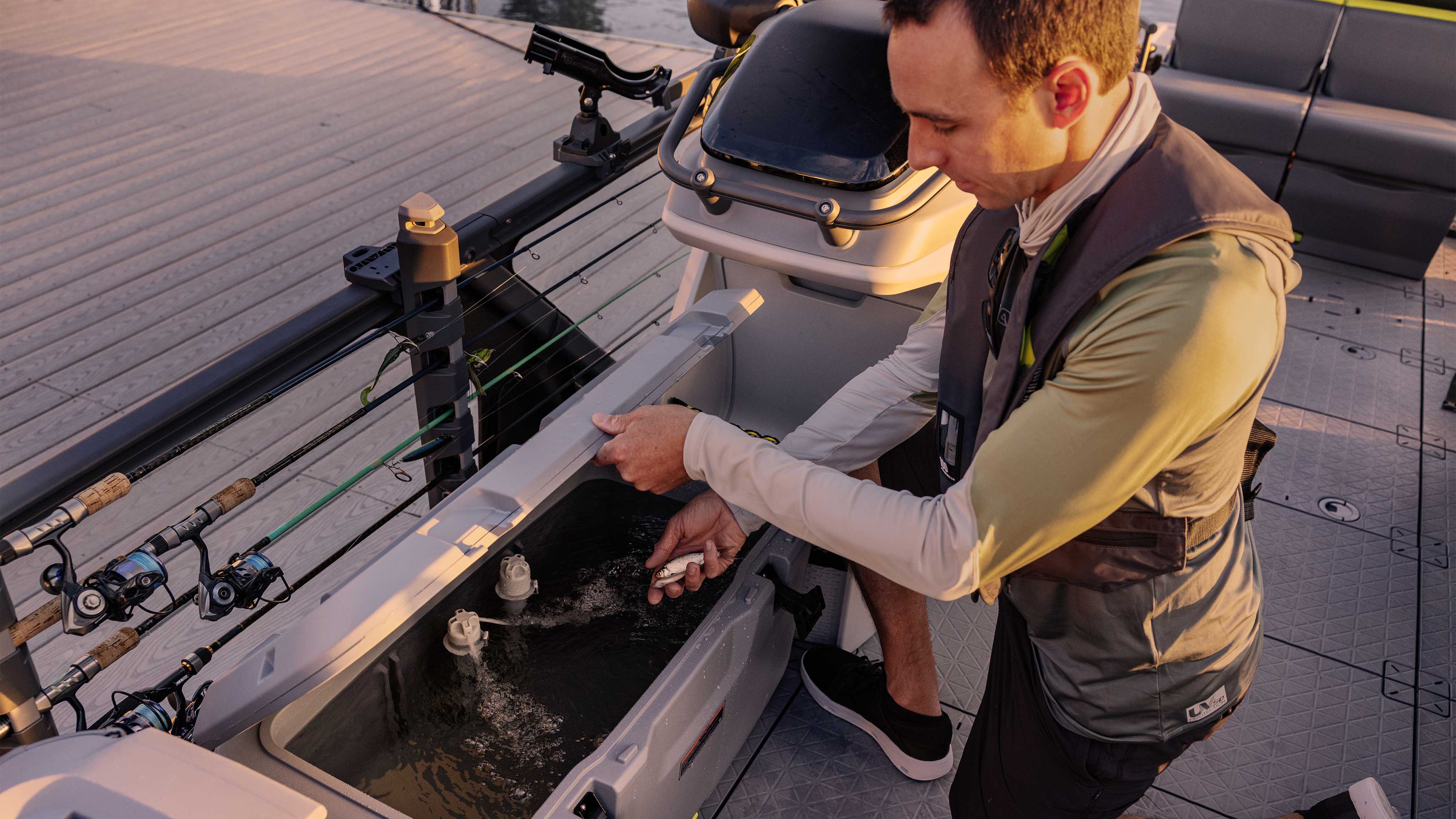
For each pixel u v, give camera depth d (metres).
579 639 1.56
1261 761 1.92
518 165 4.49
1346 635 2.23
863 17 1.67
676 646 1.56
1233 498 1.11
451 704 1.44
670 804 1.45
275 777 1.19
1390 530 2.55
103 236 3.75
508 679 1.48
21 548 1.00
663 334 1.70
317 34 6.12
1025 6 0.81
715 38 2.06
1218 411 0.90
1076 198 0.96
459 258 1.61
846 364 1.94
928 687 1.74
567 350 2.25
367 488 2.54
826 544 1.10
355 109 5.04
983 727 1.38
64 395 2.89
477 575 1.57
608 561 1.71
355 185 4.24
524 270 3.64
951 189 1.58
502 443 2.25
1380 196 3.69
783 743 1.87
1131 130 0.94
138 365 3.04
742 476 1.16
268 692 1.11
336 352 1.45
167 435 1.22
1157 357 0.88
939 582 1.01
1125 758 1.19
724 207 1.64
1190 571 1.08
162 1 6.54
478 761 1.37
